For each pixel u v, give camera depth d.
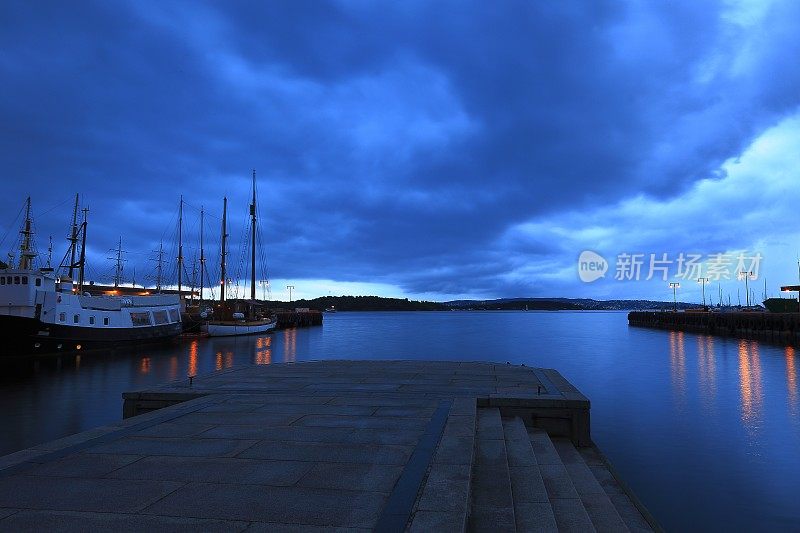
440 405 10.73
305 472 6.50
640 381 30.48
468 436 8.23
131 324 55.97
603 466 9.93
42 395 25.81
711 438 16.25
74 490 5.89
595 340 77.25
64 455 7.30
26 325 43.59
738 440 16.00
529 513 5.83
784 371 35.31
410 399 11.44
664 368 37.75
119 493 5.80
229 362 43.75
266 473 6.48
